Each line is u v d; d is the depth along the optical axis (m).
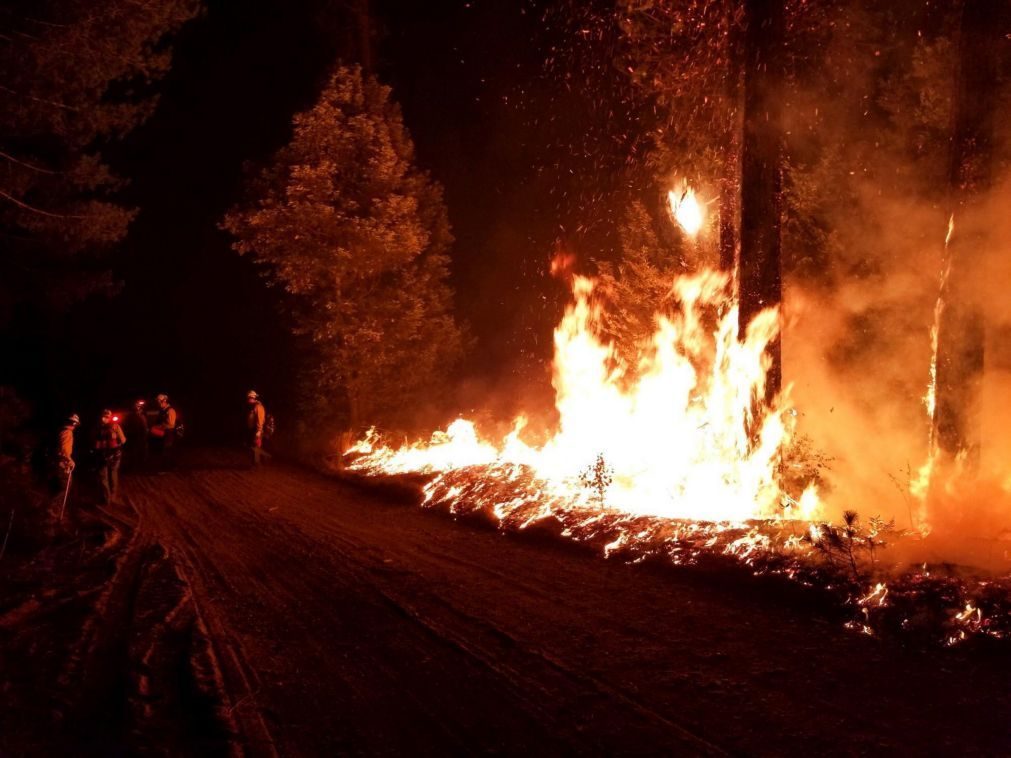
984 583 6.47
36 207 17.72
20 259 18.83
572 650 6.30
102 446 15.67
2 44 15.89
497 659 6.23
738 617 6.73
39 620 7.71
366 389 20.42
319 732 5.12
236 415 31.59
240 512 14.21
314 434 21.84
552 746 4.80
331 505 14.52
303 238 19.47
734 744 4.64
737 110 11.52
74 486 18.03
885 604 6.40
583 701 5.38
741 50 10.90
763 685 5.38
